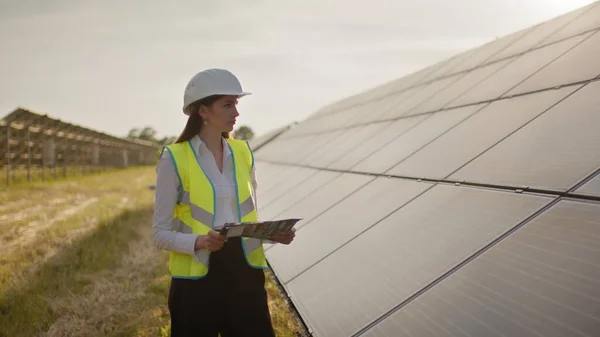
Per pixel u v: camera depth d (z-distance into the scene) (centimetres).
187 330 273
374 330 299
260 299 282
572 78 470
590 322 203
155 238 275
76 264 710
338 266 424
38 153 2830
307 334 366
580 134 345
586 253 236
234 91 275
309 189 802
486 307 251
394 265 355
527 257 262
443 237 340
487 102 582
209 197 278
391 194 498
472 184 388
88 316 529
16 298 556
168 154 278
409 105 942
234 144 301
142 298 580
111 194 1789
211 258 275
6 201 1534
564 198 288
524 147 387
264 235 261
